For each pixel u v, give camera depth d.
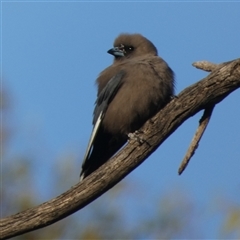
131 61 12.88
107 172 10.24
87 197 10.11
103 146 12.71
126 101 12.22
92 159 12.27
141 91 12.16
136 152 10.37
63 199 10.02
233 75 10.08
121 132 12.50
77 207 10.08
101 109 12.55
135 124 12.41
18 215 9.91
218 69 10.23
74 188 10.12
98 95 13.09
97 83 13.29
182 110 10.34
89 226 13.39
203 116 10.48
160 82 12.20
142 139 10.40
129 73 12.43
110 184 10.27
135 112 12.22
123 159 10.34
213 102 10.30
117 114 12.31
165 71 12.36
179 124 10.48
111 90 12.46
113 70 13.09
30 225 9.86
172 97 12.30
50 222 9.98
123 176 10.38
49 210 9.95
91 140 12.20
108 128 12.58
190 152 10.40
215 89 10.19
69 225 13.47
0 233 9.80
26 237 13.38
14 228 9.83
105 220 13.40
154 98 12.16
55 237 13.37
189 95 10.32
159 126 10.41
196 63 10.61
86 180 10.20
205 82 10.25
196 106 10.30
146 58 12.66
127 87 12.30
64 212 10.00
